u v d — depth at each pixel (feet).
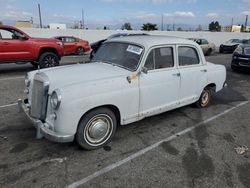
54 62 35.58
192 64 17.58
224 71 20.43
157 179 10.69
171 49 15.71
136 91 13.61
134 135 14.71
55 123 11.44
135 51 14.44
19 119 16.47
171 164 11.85
